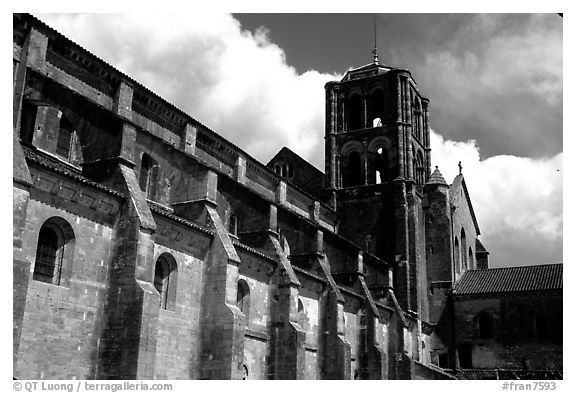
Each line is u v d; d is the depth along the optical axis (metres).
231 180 46.84
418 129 81.00
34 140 33.19
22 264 23.30
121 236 30.25
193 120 48.59
